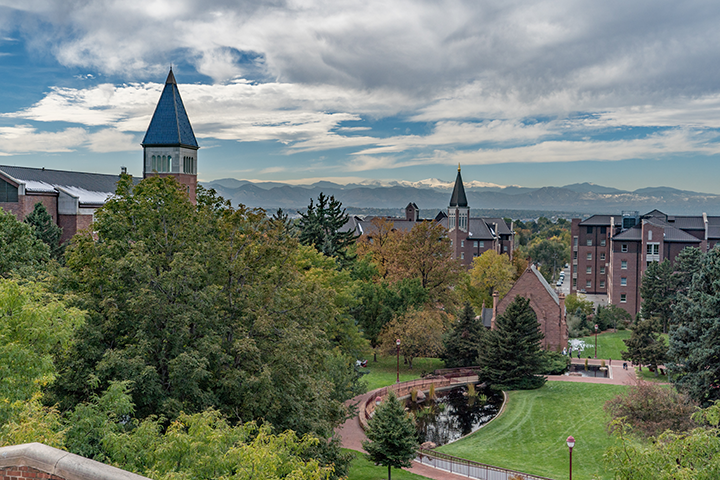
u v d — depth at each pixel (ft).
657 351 181.37
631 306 299.79
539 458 118.42
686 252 230.68
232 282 93.97
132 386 67.46
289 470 50.67
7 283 51.98
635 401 110.01
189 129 250.16
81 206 237.04
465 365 205.67
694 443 54.24
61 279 82.94
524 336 177.58
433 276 243.81
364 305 207.72
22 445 26.68
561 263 616.39
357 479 102.47
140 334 73.97
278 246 100.94
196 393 72.69
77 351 70.90
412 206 527.81
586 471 108.68
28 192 217.36
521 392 171.83
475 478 103.96
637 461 54.39
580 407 152.56
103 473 24.99
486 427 142.51
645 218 311.47
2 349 48.01
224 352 85.10
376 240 272.72
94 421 52.75
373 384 180.75
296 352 89.30
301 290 101.81
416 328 195.31
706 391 113.29
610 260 334.44
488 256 294.66
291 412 83.87
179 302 79.97
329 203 236.84
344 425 138.21
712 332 114.01
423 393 171.42
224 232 100.89
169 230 91.50
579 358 215.72
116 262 77.82
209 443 48.34
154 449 48.47
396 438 96.22
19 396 48.75
